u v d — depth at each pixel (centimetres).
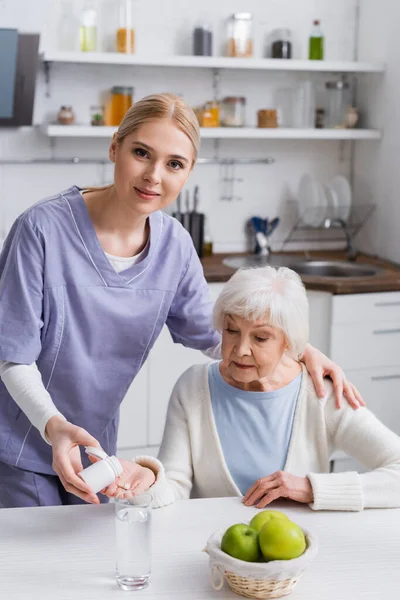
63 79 366
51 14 355
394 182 374
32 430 181
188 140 160
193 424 179
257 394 176
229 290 167
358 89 402
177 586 130
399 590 130
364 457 174
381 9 376
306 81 392
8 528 148
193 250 192
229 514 155
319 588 130
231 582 128
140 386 335
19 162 365
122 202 172
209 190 392
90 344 179
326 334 332
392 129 374
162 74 377
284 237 406
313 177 406
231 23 364
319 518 154
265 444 176
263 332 166
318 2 389
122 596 127
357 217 406
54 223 172
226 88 385
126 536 128
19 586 129
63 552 140
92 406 186
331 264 379
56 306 173
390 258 380
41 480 183
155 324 185
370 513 157
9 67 331
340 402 177
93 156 376
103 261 175
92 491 137
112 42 362
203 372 183
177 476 175
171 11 371
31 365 168
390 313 336
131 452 338
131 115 160
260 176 398
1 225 369
